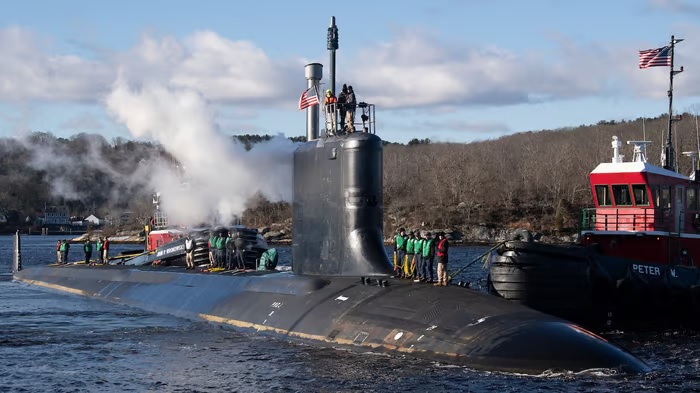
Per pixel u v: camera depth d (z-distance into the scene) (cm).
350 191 3512
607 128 19762
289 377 2745
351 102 3603
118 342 3503
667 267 3994
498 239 15750
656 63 4719
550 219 15900
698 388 2597
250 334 3572
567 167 16888
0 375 2908
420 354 2816
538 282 3753
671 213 4428
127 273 5497
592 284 3788
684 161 12838
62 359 3166
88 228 17612
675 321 4012
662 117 18875
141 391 2672
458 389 2506
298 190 3775
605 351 2736
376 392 2522
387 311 3103
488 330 2788
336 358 2938
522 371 2634
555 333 2739
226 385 2700
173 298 4534
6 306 4862
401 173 19175
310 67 4031
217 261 4941
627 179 4338
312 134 4038
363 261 3500
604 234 4312
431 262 3578
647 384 2609
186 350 3269
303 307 3428
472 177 17838
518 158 19075
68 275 6231
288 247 13725
